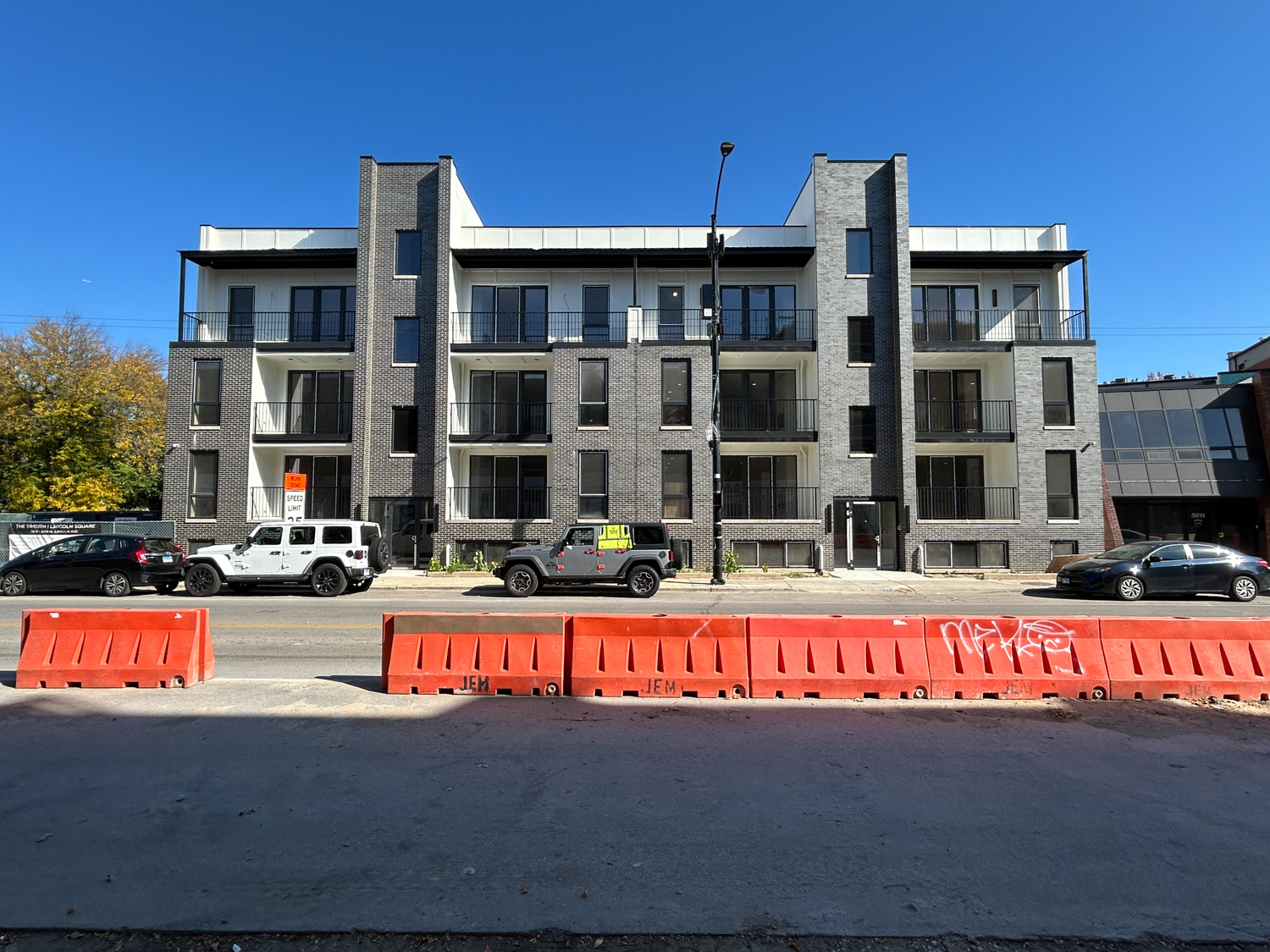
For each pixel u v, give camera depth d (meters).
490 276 24.52
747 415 24.03
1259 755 5.00
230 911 3.05
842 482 22.83
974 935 2.92
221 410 22.94
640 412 22.84
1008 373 23.22
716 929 2.95
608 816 3.98
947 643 6.58
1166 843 3.69
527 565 15.98
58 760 4.79
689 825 3.87
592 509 22.73
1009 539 22.16
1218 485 24.98
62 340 30.52
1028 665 6.51
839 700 6.38
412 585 18.64
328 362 24.22
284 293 24.44
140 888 3.22
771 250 23.34
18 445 28.84
